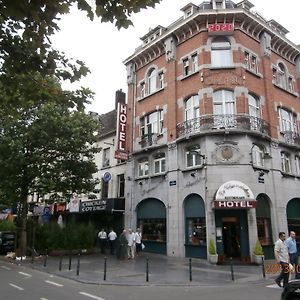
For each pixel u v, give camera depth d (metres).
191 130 22.06
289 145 24.09
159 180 24.12
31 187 21.69
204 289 11.79
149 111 26.19
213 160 20.78
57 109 21.05
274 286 12.29
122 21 4.65
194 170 21.61
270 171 22.23
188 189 21.81
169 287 12.20
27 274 14.98
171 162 23.22
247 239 19.78
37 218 32.84
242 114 21.47
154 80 26.72
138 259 20.77
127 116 28.20
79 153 23.02
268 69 24.28
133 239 21.58
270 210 21.64
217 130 20.91
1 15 4.42
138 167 26.56
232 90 22.11
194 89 22.92
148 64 27.45
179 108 23.78
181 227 21.84
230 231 20.23
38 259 20.53
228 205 19.39
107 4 4.52
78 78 5.53
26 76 5.49
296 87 27.14
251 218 19.86
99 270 16.12
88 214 31.03
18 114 6.28
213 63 22.80
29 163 20.73
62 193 23.95
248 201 19.39
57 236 23.34
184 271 16.02
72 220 26.88
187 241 21.61
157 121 25.45
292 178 23.91
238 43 22.84
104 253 24.44
